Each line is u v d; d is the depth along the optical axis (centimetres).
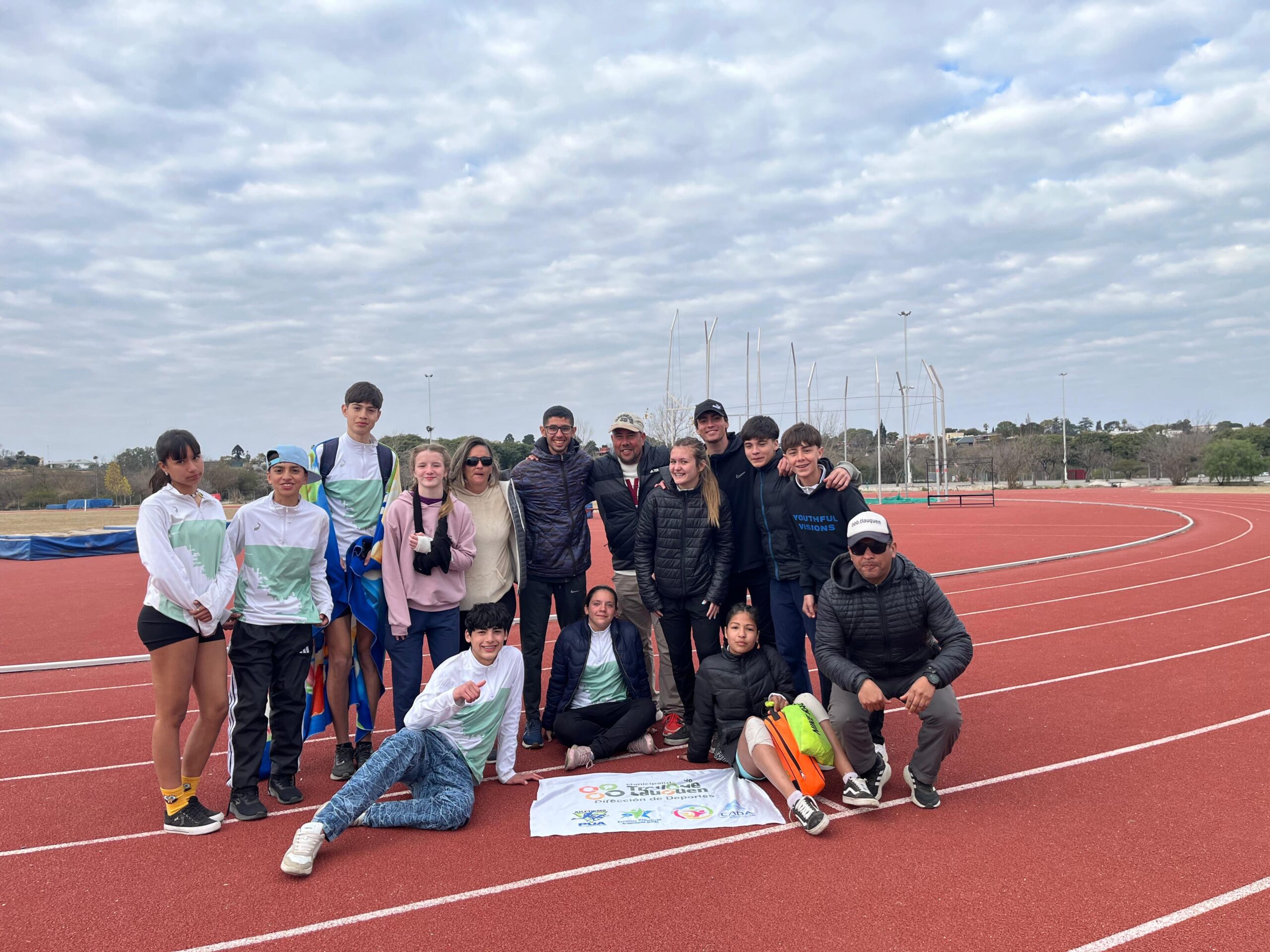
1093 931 304
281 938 310
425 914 326
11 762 537
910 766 439
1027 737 546
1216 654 778
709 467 549
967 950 293
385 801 471
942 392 4266
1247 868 353
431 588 502
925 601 443
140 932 317
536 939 305
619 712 537
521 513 550
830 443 5088
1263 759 493
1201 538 1981
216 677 425
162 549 401
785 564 552
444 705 437
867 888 342
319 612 473
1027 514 3027
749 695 502
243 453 6862
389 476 541
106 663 870
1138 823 404
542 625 573
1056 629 921
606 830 408
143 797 471
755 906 328
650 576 566
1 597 1417
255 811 432
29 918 329
